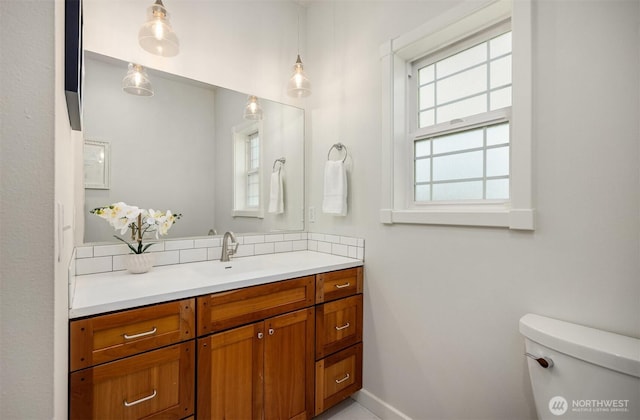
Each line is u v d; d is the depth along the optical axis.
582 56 1.08
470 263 1.40
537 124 1.18
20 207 0.45
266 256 2.03
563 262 1.12
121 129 1.58
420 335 1.60
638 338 0.97
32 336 0.46
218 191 1.91
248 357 1.38
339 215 2.01
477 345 1.38
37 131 0.46
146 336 1.12
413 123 1.79
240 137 2.00
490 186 1.46
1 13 0.44
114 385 1.05
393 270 1.73
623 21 1.00
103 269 1.50
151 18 1.35
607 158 1.03
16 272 0.45
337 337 1.75
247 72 2.02
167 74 1.72
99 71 1.51
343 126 2.02
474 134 1.52
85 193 1.47
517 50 1.23
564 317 1.12
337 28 2.07
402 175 1.77
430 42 1.61
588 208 1.07
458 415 1.45
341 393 1.77
